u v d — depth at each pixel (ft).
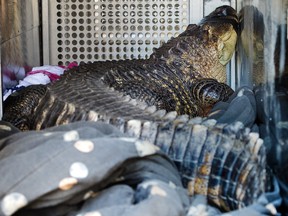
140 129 3.75
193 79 8.75
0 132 3.93
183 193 3.13
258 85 5.59
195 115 8.51
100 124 3.45
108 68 7.67
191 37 9.00
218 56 9.10
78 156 2.75
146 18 9.12
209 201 3.50
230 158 3.51
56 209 2.82
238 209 3.20
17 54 7.93
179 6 9.17
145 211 2.56
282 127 3.95
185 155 3.60
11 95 6.91
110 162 2.77
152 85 7.98
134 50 9.16
